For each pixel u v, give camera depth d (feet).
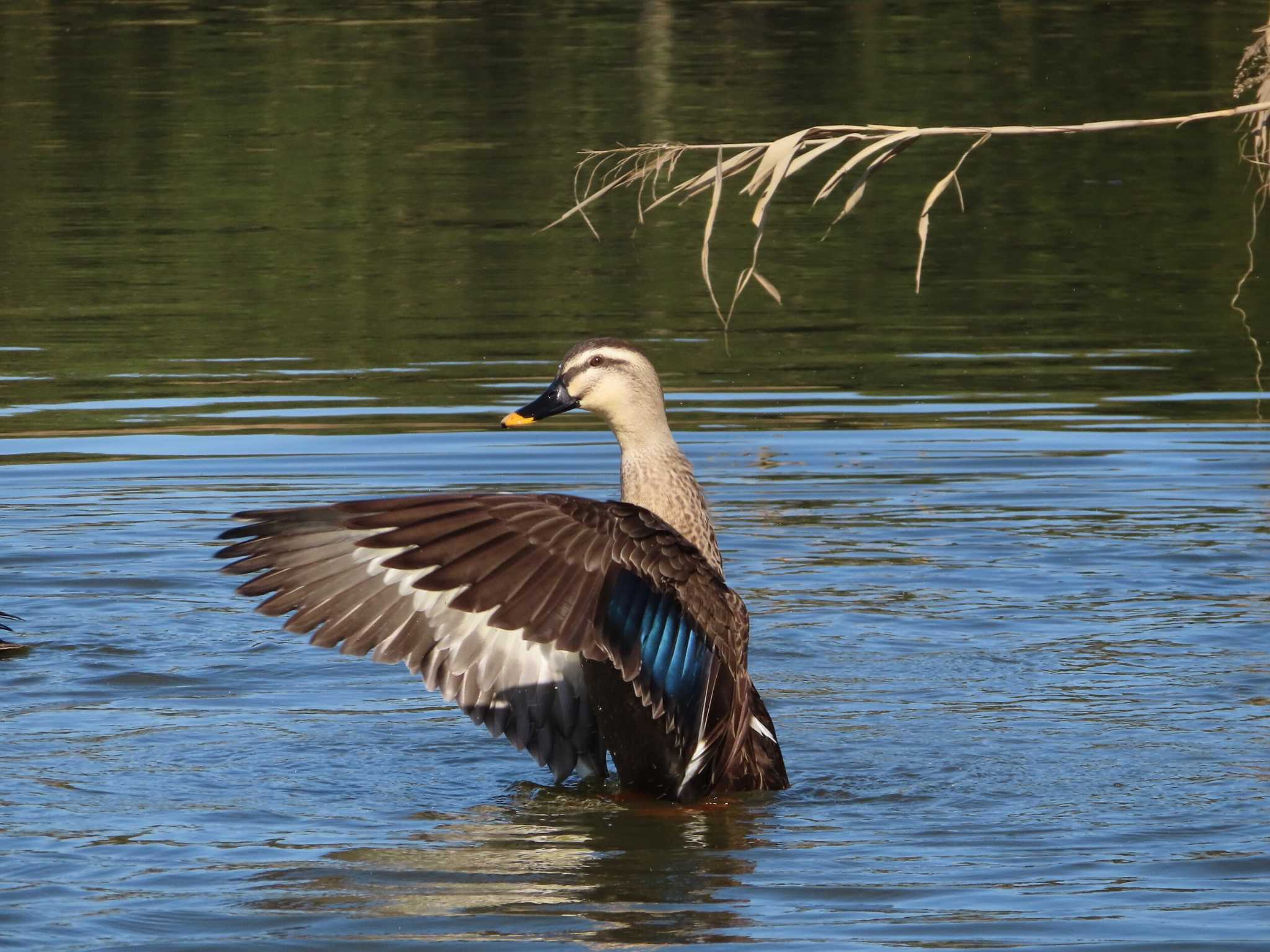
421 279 73.26
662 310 68.44
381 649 24.62
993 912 22.34
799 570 40.88
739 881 23.63
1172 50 122.62
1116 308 68.23
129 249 77.77
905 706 31.76
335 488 47.44
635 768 27.37
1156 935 21.48
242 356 61.57
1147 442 51.60
